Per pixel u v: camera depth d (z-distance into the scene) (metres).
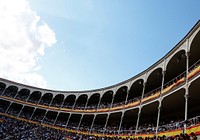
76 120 51.75
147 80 33.50
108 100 48.03
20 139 38.59
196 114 26.62
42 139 38.69
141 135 27.84
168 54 27.28
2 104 57.66
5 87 57.09
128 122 39.84
